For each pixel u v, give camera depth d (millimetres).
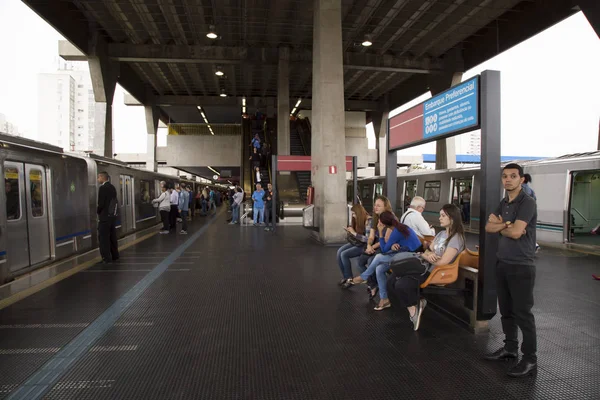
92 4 17328
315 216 11367
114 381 2928
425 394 2758
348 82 29406
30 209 6875
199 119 46188
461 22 18844
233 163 36781
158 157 36781
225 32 20594
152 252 9062
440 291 4066
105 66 21000
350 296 5328
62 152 7969
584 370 3139
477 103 3867
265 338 3797
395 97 33062
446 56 23234
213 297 5258
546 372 3104
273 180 13188
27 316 4449
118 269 7094
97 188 9633
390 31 19984
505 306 3277
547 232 10945
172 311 4641
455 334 3922
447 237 4109
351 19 18328
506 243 3158
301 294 5430
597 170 9742
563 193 10531
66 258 8078
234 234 12852
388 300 4699
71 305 4871
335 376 3018
